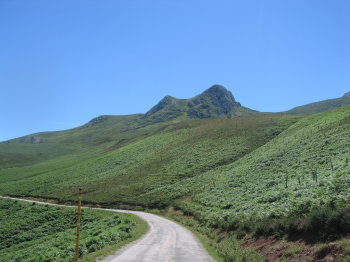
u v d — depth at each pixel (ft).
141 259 47.52
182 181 213.66
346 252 33.37
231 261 47.03
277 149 191.52
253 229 61.31
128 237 83.30
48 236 133.59
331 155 126.11
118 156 357.41
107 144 639.76
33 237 144.77
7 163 528.22
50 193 255.91
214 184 171.32
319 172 104.58
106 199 212.23
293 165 135.85
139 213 166.20
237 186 144.15
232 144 278.05
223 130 340.18
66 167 385.29
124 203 200.23
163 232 92.84
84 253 67.92
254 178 144.77
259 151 221.87
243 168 180.65
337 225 39.60
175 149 312.91
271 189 108.37
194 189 185.47
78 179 293.02
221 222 86.74
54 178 316.60
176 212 154.10
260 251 49.67
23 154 616.80
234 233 70.08
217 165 231.50
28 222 171.73
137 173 266.16
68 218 173.58
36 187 287.69
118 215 158.51
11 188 297.53
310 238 42.34
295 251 41.27
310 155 141.69
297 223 47.55
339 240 37.04
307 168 121.08
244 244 58.95
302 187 90.33
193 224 112.57
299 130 234.79
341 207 44.91
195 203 150.51
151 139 401.90
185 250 59.21
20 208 210.79
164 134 410.72
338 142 142.61
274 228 53.47
